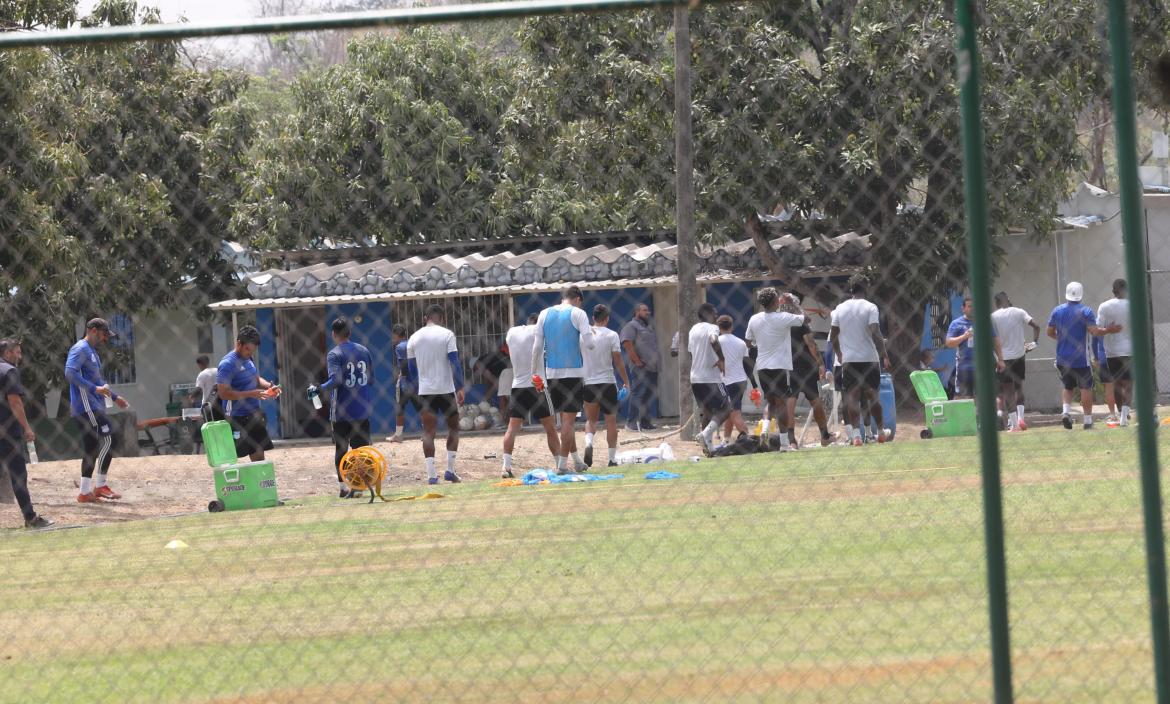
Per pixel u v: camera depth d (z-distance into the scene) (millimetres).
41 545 38969
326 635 23844
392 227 93188
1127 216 14039
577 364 52031
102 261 31719
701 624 22891
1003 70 48281
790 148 65688
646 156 73375
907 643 20797
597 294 87750
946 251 64500
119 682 21297
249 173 93000
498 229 94062
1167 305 80750
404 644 22750
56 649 23969
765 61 67625
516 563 30203
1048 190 53875
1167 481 37406
